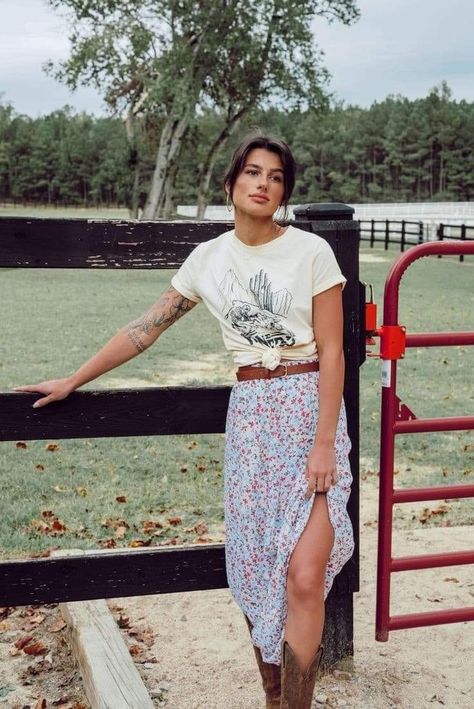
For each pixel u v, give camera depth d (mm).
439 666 3424
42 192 122438
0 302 16031
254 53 28609
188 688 3246
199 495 5754
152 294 17656
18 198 122500
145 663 3447
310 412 2645
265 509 2664
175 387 3061
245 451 2670
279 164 2596
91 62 27984
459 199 121938
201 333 12391
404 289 19062
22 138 122438
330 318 2635
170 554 3143
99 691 3010
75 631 3494
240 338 2688
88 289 18641
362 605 4043
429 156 123438
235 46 28531
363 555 4676
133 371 9641
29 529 5105
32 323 13180
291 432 2633
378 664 3400
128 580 3127
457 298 17297
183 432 3078
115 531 5082
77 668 3480
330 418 2572
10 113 127562
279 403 2643
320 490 2543
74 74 28453
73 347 11000
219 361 10320
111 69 28078
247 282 2639
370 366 10219
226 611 3943
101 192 120312
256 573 2713
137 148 32469
